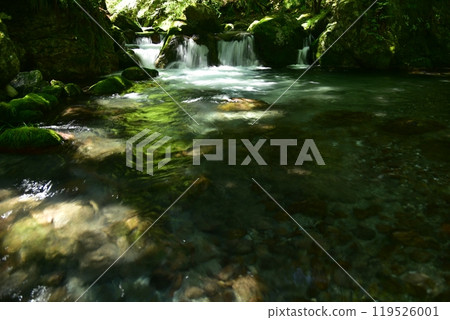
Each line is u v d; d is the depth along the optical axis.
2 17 6.14
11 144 3.46
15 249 1.99
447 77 7.77
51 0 6.92
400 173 2.88
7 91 5.20
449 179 2.73
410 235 2.05
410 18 9.12
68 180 2.89
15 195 2.62
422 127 4.05
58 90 5.73
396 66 9.11
